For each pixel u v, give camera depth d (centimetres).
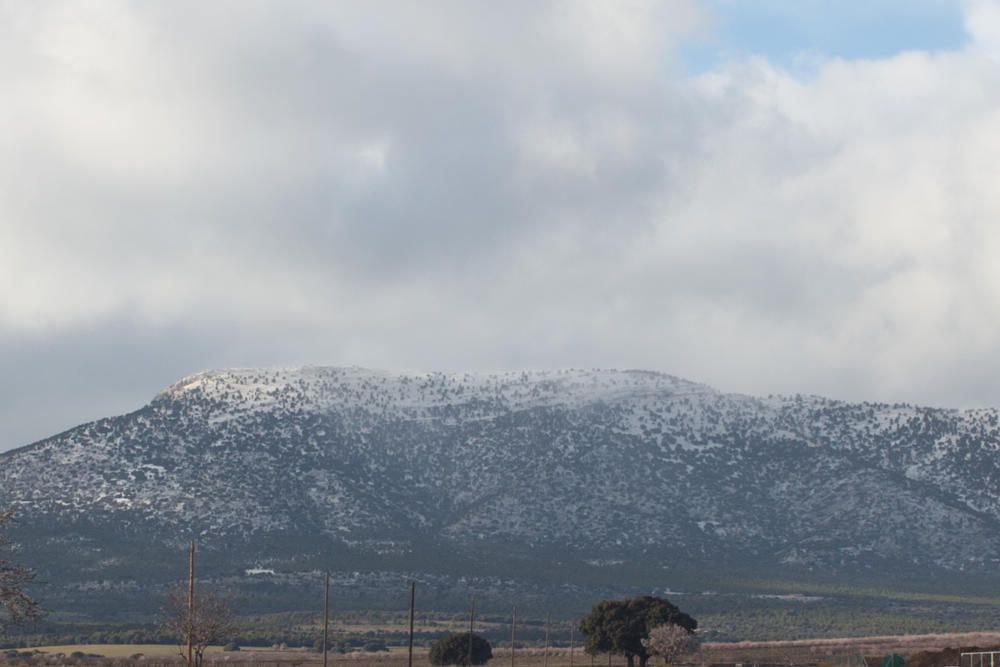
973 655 17112
